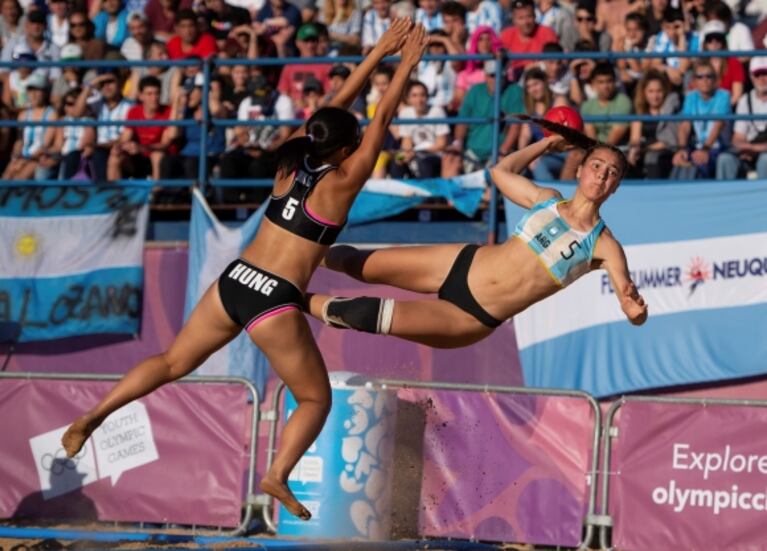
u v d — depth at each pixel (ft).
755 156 75.72
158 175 82.79
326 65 85.66
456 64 81.82
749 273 68.44
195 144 82.53
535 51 81.41
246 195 80.48
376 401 62.69
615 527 60.59
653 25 81.25
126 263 77.97
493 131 74.28
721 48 76.79
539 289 42.68
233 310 42.06
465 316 42.86
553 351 70.85
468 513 62.44
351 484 61.93
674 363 68.85
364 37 87.86
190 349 43.24
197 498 63.46
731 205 69.31
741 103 76.13
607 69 76.28
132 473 64.59
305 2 90.58
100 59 88.99
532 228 42.80
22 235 79.41
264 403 73.72
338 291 75.61
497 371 72.79
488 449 62.54
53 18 93.30
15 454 66.13
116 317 77.66
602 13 83.82
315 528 61.93
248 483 64.69
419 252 43.93
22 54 90.53
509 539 61.72
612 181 42.63
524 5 81.35
